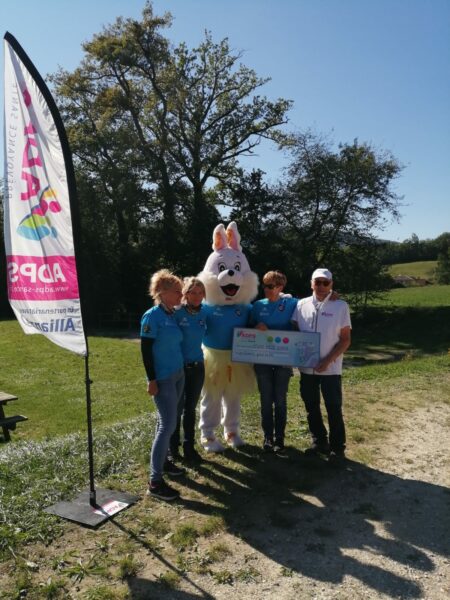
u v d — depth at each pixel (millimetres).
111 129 30578
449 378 9266
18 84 3994
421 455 5449
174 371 4426
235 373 5500
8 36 3951
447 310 28453
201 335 5070
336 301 5043
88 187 30562
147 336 4293
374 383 8938
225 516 4102
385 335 24984
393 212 29172
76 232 3848
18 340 20344
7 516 4000
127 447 5488
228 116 31125
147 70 30234
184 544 3676
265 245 30047
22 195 4105
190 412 5152
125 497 4387
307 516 4137
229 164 32531
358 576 3336
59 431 8641
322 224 29500
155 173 30844
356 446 5676
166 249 32156
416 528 3963
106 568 3381
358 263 30109
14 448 5930
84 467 4961
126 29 29156
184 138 31172
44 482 4641
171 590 3182
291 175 29875
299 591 3180
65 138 3777
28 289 4184
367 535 3854
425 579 3309
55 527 3893
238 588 3213
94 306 32375
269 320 5309
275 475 4887
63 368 14938
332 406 5152
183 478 4824
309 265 29516
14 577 3293
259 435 6043
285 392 5387
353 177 28109
